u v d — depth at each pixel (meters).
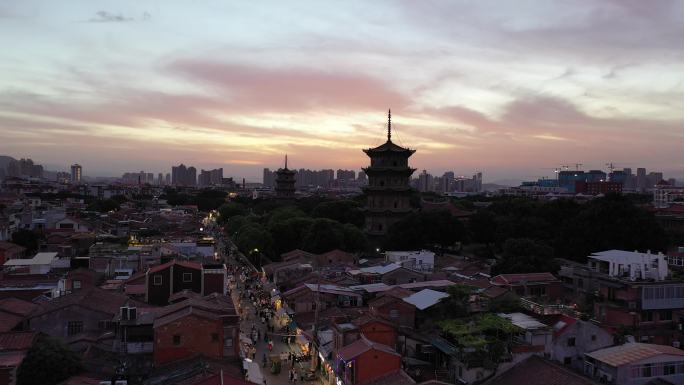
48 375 52.47
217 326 59.41
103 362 58.25
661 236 120.50
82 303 69.56
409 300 71.19
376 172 161.75
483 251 147.12
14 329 65.88
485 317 61.50
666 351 55.62
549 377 51.19
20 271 101.38
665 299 75.19
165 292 86.75
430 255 113.62
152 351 61.16
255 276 127.38
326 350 65.31
